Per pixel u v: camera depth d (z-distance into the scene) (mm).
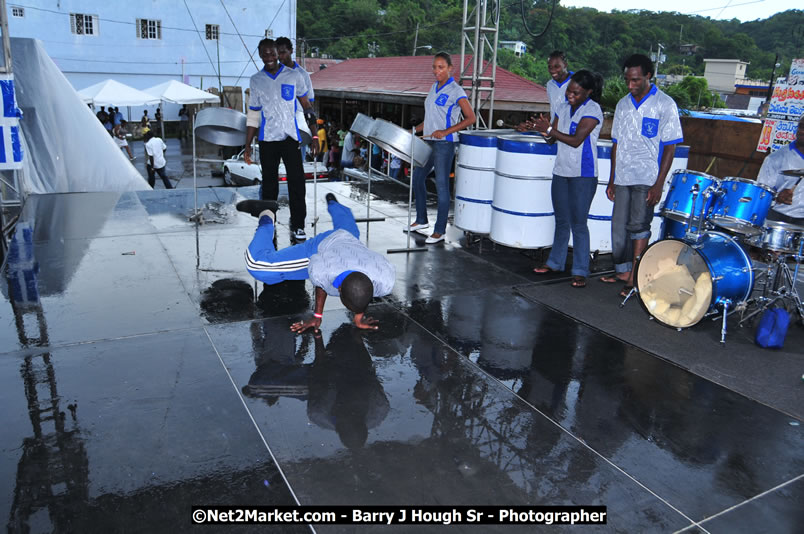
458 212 5680
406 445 2498
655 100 4156
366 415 2713
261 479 2246
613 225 4613
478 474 2334
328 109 28344
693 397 3004
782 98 6949
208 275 4504
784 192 4477
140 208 6688
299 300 4090
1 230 5312
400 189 8625
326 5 68062
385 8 70188
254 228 5910
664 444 2594
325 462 2361
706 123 8906
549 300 4332
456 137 5613
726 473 2408
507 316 4012
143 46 30906
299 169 5426
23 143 7602
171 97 21359
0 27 5539
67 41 29250
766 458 2521
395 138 5367
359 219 6566
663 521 2121
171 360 3154
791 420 2822
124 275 4441
